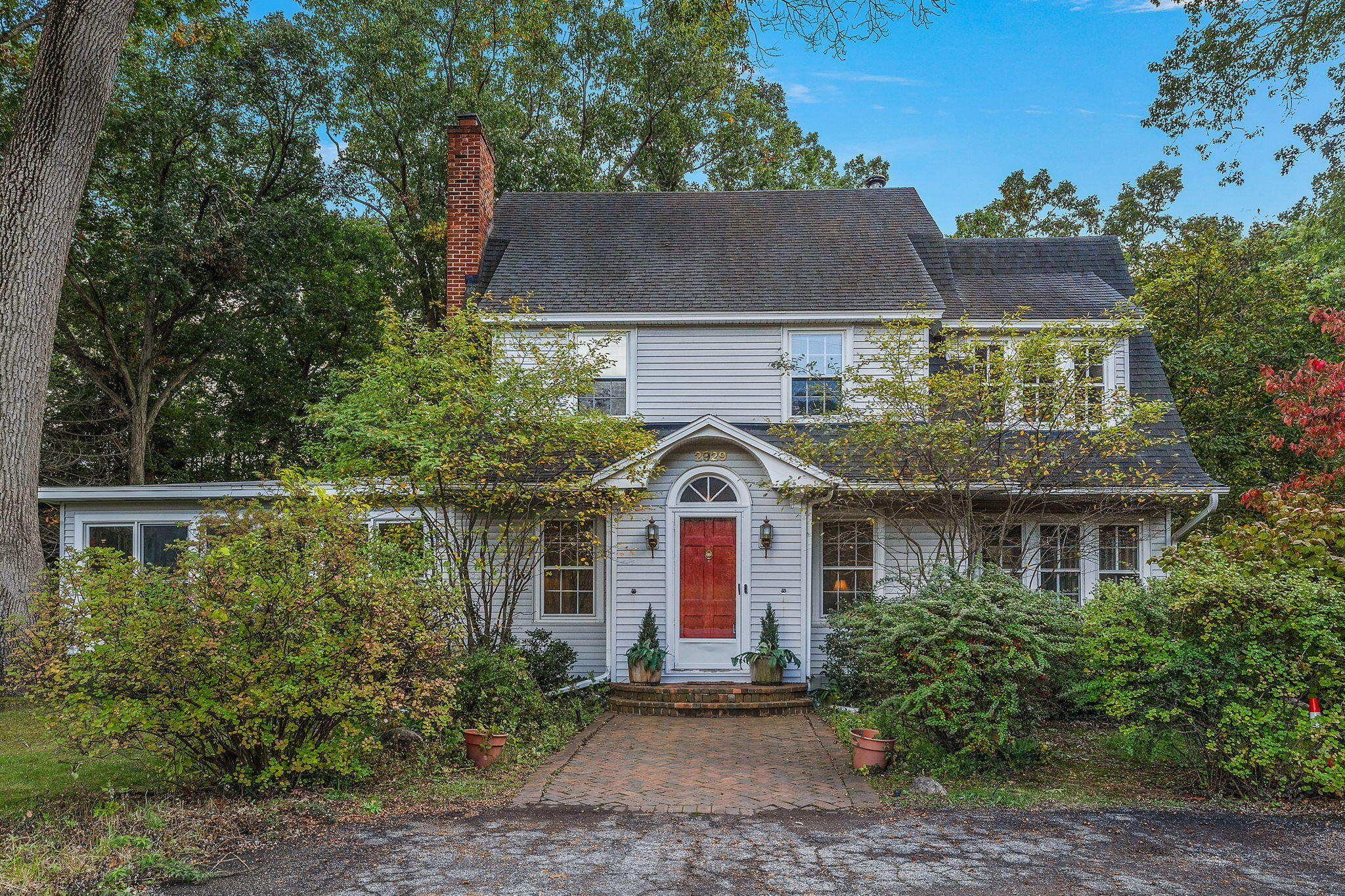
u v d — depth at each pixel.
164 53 21.19
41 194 12.73
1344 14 14.68
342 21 23.42
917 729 9.10
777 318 14.20
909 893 5.39
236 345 23.44
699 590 13.26
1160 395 14.35
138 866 5.62
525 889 5.40
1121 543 13.86
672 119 27.56
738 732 10.93
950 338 12.32
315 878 5.56
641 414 13.80
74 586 7.25
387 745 9.19
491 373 12.07
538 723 10.45
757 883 5.55
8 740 9.64
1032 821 6.98
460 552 11.91
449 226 16.17
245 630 7.18
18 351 12.54
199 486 14.29
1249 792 7.71
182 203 21.16
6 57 16.52
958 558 12.89
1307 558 8.33
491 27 24.53
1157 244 20.19
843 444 12.52
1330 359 17.36
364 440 11.47
